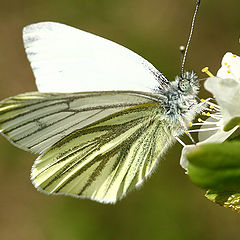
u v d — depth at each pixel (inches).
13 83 14.1
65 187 9.9
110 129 9.9
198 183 8.6
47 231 12.3
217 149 8.5
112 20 13.4
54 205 12.3
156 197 11.9
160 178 12.0
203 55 12.9
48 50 9.7
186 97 9.8
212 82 8.9
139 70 9.8
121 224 12.0
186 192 11.9
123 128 9.9
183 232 11.9
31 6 14.1
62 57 9.7
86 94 9.6
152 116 9.9
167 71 12.8
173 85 9.8
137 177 9.9
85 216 12.1
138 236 11.9
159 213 11.9
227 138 9.1
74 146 9.8
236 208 9.0
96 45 9.8
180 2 13.4
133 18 13.4
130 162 9.9
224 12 13.1
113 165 9.9
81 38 9.7
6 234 12.4
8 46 14.4
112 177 9.9
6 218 12.5
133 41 13.2
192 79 9.8
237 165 8.6
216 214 11.8
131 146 9.9
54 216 12.2
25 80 14.1
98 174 9.9
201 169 8.6
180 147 11.9
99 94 9.6
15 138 9.6
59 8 13.8
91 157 9.9
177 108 9.8
